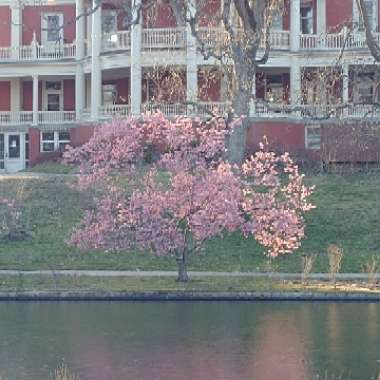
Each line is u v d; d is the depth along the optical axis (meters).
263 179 40.66
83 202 53.09
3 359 27.25
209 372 25.84
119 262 45.69
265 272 44.09
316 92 50.31
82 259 46.12
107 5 77.75
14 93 86.88
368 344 29.33
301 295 38.16
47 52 83.94
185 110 67.19
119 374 25.56
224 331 31.67
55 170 67.62
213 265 45.31
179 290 38.59
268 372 25.83
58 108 87.25
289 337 30.59
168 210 39.78
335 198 54.59
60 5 86.81
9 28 86.56
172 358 27.58
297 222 41.16
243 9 50.34
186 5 53.16
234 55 50.91
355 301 38.03
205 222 39.44
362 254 46.97
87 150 41.59
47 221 51.09
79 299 38.28
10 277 41.69
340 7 79.06
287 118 71.81
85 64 81.38
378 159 58.06
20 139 84.62
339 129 54.00
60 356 27.72
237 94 51.09
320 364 26.81
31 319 33.91
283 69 77.12
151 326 32.50
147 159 45.91
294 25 75.00
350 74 56.97
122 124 41.59
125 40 74.81
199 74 70.75
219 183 39.53
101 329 31.91
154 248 40.38
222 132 40.94
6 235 48.94
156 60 67.25
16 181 56.56
